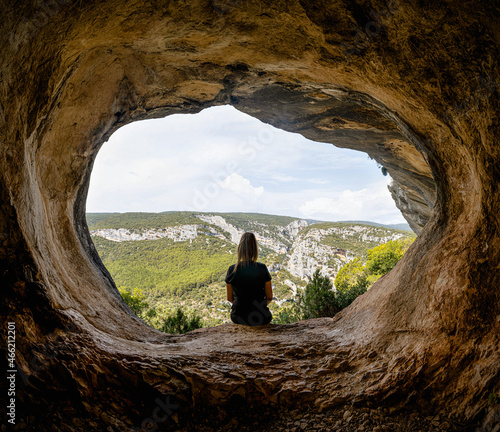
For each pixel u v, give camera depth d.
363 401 2.58
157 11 3.02
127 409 2.38
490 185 2.70
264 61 4.12
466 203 3.23
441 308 2.84
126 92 4.71
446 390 2.41
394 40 3.01
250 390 2.77
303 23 3.23
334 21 3.09
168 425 2.41
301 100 6.47
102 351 2.62
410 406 2.44
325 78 4.23
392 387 2.59
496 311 2.44
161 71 4.63
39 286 2.63
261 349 3.55
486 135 2.65
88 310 3.60
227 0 3.00
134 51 3.90
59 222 4.29
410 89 3.28
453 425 2.15
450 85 2.89
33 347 2.31
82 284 4.17
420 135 3.84
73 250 4.55
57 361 2.34
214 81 5.03
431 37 2.76
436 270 3.19
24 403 2.06
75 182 4.57
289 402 2.71
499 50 2.40
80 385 2.31
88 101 4.10
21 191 2.67
